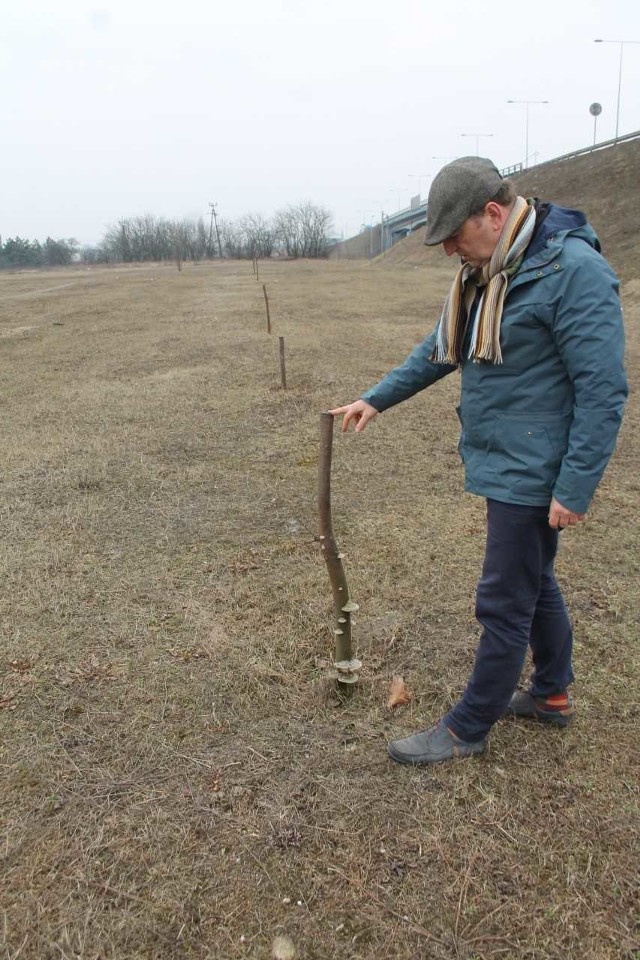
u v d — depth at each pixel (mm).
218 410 6957
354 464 5117
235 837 1893
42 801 2020
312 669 2635
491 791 2037
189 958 1593
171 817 1957
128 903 1718
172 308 18109
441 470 4957
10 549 3721
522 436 1870
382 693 2494
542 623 2164
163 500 4465
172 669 2641
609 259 22266
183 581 3348
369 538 3795
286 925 1660
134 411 6984
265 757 2184
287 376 8547
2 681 2580
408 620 2957
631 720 2320
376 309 16609
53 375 9344
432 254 41531
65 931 1647
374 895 1729
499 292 1803
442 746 2150
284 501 4410
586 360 1702
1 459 5410
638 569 3375
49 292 26297
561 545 3660
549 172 39125
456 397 7281
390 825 1925
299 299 19500
